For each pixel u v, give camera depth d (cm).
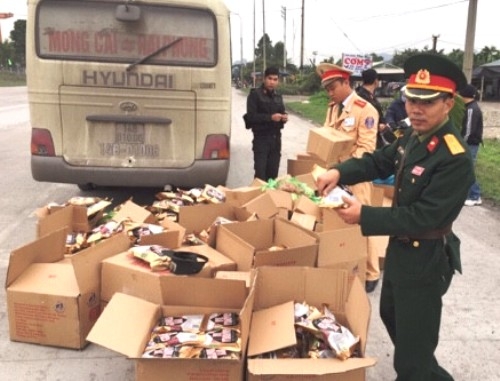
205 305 293
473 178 217
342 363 248
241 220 430
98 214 434
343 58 2495
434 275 226
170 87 548
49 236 354
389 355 329
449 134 217
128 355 255
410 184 221
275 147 659
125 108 546
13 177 812
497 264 481
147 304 293
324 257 358
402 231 216
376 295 414
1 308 376
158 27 537
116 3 527
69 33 529
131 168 558
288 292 298
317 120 2059
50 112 541
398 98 652
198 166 564
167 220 431
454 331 359
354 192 417
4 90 3941
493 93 3944
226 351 256
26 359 315
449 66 209
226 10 548
